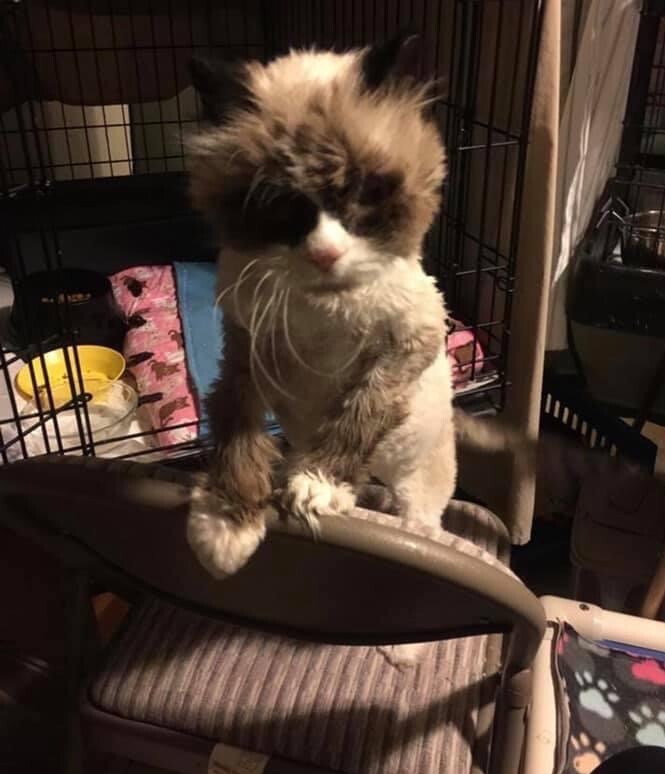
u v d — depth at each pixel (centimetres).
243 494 68
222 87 65
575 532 138
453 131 122
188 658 93
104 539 74
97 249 176
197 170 68
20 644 117
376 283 70
